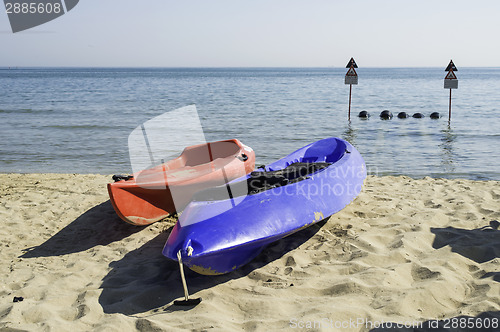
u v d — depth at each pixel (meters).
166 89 48.84
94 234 6.16
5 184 8.84
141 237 5.97
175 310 3.99
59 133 16.45
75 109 25.14
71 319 3.88
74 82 72.44
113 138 15.45
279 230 4.78
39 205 7.33
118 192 5.84
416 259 4.82
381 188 8.02
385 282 4.23
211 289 4.39
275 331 3.47
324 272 4.62
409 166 11.02
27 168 11.33
